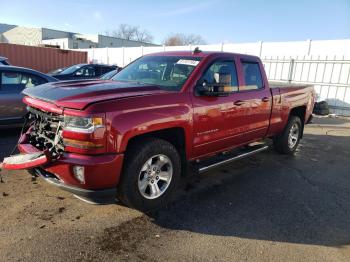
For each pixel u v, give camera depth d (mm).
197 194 4586
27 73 7223
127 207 4039
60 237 3311
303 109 6918
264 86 5582
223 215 4008
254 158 6469
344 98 13992
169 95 3893
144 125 3545
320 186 5188
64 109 3299
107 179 3330
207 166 4562
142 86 4012
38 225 3510
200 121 4242
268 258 3176
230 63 4918
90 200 3412
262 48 16641
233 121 4828
